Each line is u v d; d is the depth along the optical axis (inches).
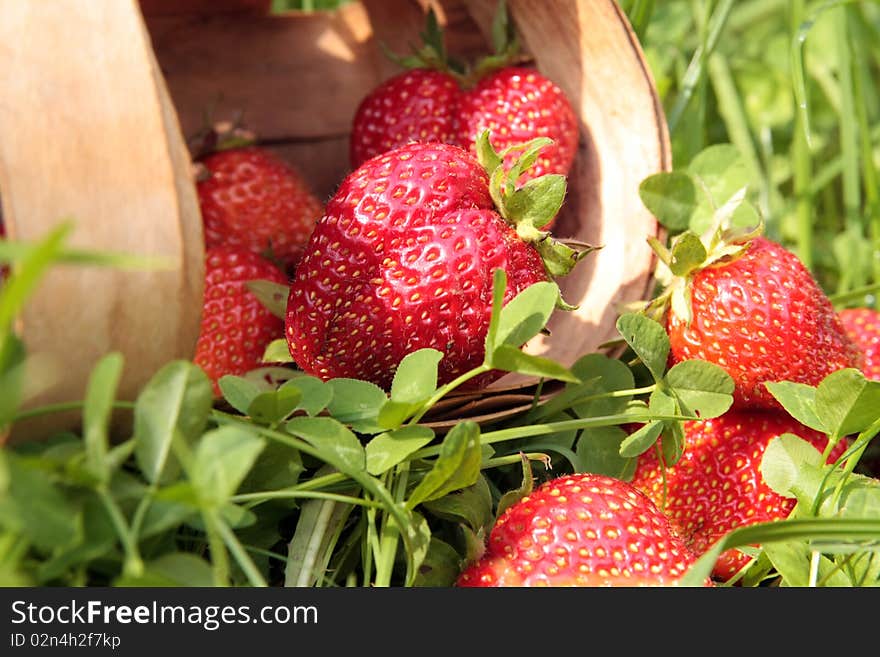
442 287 30.1
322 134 49.2
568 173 40.4
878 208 52.4
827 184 59.6
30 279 15.9
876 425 30.1
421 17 46.0
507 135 39.3
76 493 20.7
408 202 30.5
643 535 27.1
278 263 44.1
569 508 27.3
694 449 35.0
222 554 20.5
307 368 32.5
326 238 31.0
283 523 30.6
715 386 32.2
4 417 19.8
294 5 61.9
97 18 24.4
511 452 34.2
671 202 37.7
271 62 48.3
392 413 26.4
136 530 20.0
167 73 46.6
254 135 44.8
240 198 43.3
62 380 23.0
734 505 34.2
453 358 31.1
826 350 34.3
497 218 31.3
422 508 30.5
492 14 42.6
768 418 35.3
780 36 70.0
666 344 32.1
